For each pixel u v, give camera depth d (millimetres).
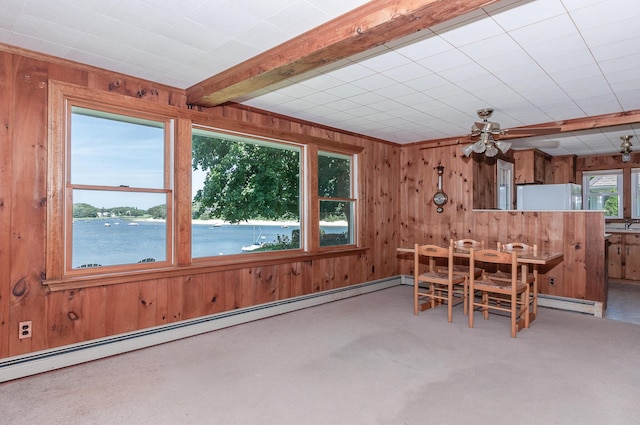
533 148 6340
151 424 2105
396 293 5477
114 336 3096
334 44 2242
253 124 4055
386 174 5906
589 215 4500
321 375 2729
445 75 3115
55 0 2035
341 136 5129
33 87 2707
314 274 4770
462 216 5562
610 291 5652
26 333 2686
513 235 5098
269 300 4262
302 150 4738
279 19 2229
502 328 3834
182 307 3518
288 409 2268
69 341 2875
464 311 4367
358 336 3578
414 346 3312
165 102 3383
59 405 2305
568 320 4152
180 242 3482
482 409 2273
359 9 2100
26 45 2600
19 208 2660
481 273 4551
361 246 5395
